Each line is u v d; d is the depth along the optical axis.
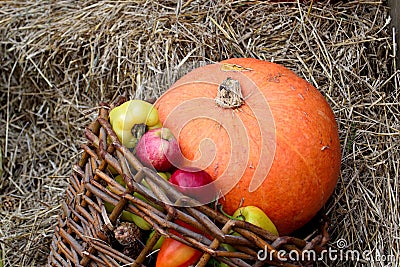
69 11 1.84
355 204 1.46
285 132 1.30
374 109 1.57
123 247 1.31
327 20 1.65
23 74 1.83
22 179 1.82
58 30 1.78
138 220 1.29
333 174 1.33
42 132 1.88
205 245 1.20
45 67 1.81
